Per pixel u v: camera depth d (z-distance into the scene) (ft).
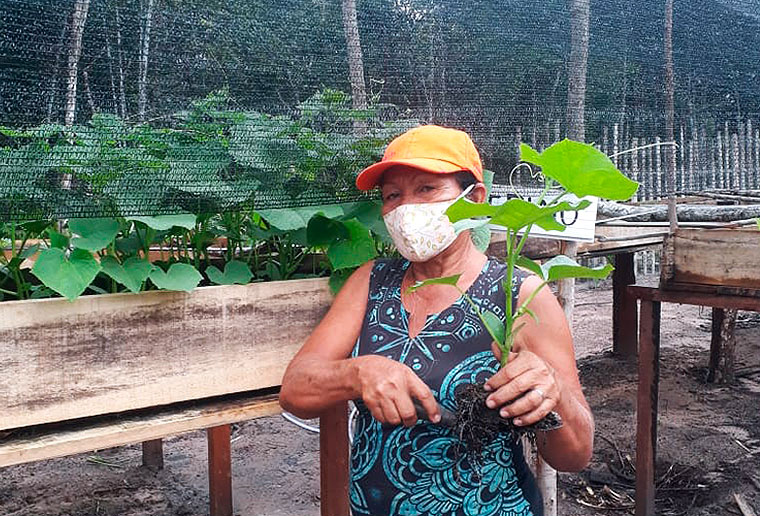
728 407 15.33
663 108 9.92
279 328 6.20
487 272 5.51
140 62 5.62
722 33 11.12
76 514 10.71
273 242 7.72
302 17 6.28
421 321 5.46
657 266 29.01
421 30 7.03
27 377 5.16
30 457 5.06
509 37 7.57
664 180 10.39
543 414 4.43
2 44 5.13
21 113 5.24
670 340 21.94
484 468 5.29
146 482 11.94
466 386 4.99
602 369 18.35
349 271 6.59
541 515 5.75
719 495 11.15
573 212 7.25
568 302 8.73
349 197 6.77
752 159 11.85
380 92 6.82
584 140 8.49
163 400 5.71
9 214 5.31
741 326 23.22
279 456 13.24
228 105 6.02
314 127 6.41
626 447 13.01
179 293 5.74
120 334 5.51
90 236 5.66
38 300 5.19
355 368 4.92
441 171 5.21
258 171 6.30
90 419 5.65
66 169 5.41
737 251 8.05
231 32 5.97
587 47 8.16
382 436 5.50
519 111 7.68
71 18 5.32
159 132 5.75
